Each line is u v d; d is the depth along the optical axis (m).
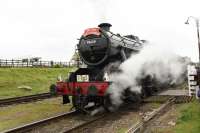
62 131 9.59
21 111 13.70
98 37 13.36
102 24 14.29
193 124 9.33
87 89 12.28
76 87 12.52
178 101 14.85
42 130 9.87
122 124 10.49
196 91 15.12
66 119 11.60
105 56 13.16
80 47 13.81
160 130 9.18
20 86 25.27
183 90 20.34
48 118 11.14
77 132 9.45
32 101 17.11
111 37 13.53
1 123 11.10
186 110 11.89
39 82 29.97
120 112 12.91
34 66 43.22
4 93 21.91
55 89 13.08
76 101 12.57
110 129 9.79
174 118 10.91
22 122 11.26
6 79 28.53
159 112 12.17
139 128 9.14
